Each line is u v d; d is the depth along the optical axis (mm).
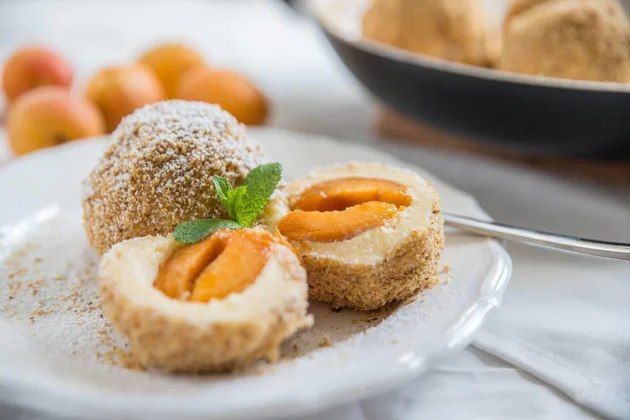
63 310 508
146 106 544
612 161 610
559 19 609
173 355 461
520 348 495
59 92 625
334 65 791
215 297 473
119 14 895
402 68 598
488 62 657
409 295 506
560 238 515
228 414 433
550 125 583
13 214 562
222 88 643
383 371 456
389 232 503
